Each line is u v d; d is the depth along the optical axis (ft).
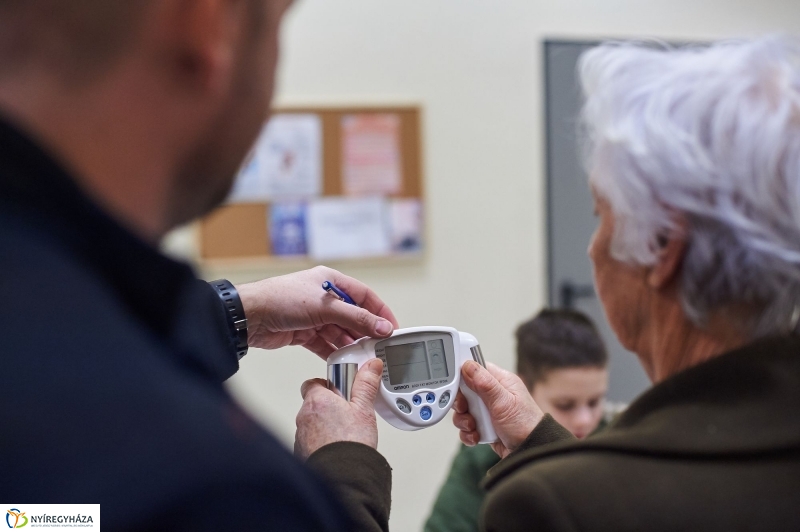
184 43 1.21
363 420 2.53
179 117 1.26
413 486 6.81
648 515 1.63
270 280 3.15
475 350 3.07
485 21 6.90
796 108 1.74
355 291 3.31
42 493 0.94
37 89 1.13
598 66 2.04
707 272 1.79
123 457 0.98
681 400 1.84
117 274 1.17
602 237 2.09
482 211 6.93
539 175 7.02
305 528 1.11
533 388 4.96
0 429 0.96
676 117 1.80
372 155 6.69
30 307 1.03
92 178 1.19
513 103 6.97
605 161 1.92
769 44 1.90
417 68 6.79
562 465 1.79
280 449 1.18
